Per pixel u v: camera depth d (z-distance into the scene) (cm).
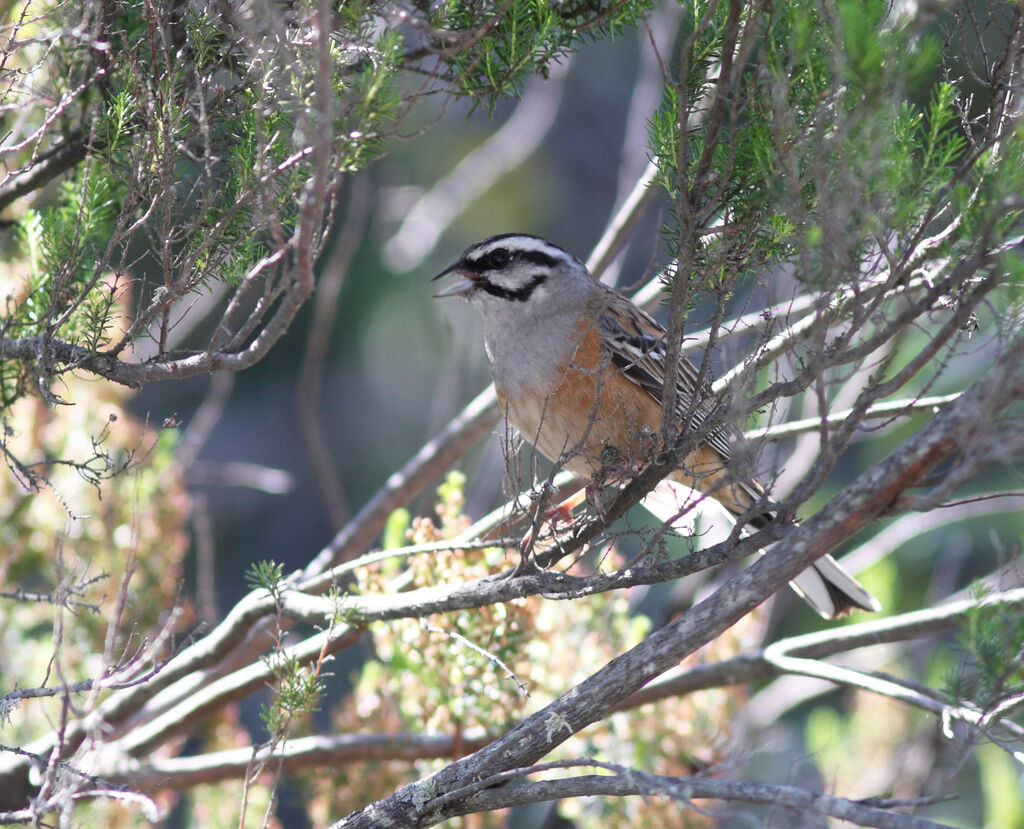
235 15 566
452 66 656
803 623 1509
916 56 472
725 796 492
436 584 866
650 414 842
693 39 546
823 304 491
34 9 797
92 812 891
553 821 1081
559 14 689
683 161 564
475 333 1645
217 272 635
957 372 1260
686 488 854
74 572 678
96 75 651
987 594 571
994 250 502
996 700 524
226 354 576
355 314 2016
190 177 722
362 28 588
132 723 988
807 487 536
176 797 1035
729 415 563
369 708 963
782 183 537
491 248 888
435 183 1975
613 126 2286
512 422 885
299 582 1009
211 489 2122
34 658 969
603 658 912
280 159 601
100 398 1010
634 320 903
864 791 1148
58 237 723
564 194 2247
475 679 855
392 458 2142
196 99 620
